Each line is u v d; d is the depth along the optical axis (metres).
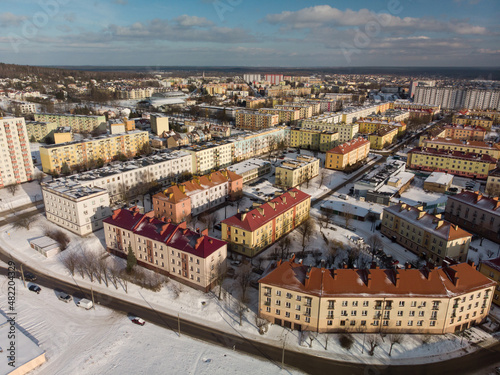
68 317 107.56
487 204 161.00
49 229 161.12
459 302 97.81
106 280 123.12
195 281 119.75
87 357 92.69
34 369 88.44
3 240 152.38
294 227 165.62
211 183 185.50
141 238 129.75
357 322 99.62
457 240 131.00
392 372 88.88
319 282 99.50
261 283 102.56
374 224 171.00
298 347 96.69
